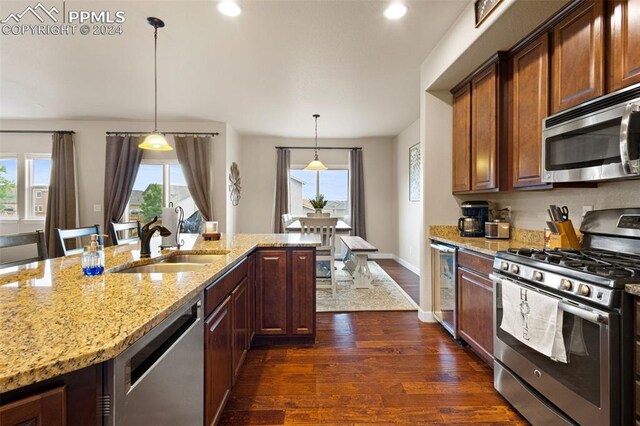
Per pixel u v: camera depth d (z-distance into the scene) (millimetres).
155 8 2268
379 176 6723
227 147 5504
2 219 5297
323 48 2852
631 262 1457
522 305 1609
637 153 1342
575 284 1337
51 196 5129
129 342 757
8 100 4289
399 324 3102
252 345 2641
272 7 2250
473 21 2205
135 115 5008
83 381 690
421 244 3225
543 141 1911
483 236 2895
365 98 4180
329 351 2533
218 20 2410
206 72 3375
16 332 766
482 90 2572
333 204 6824
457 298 2562
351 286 4488
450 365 2307
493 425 1689
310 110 4730
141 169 5535
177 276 1370
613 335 1212
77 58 3051
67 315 886
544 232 2207
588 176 1617
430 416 1758
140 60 3090
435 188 3115
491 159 2455
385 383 2080
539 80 2045
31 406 622
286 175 6535
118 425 738
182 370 1118
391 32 2592
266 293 2596
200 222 5516
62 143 5172
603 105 1520
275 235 3291
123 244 2545
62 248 2092
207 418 1366
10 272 1441
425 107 3100
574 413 1368
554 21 1911
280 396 1941
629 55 1451
